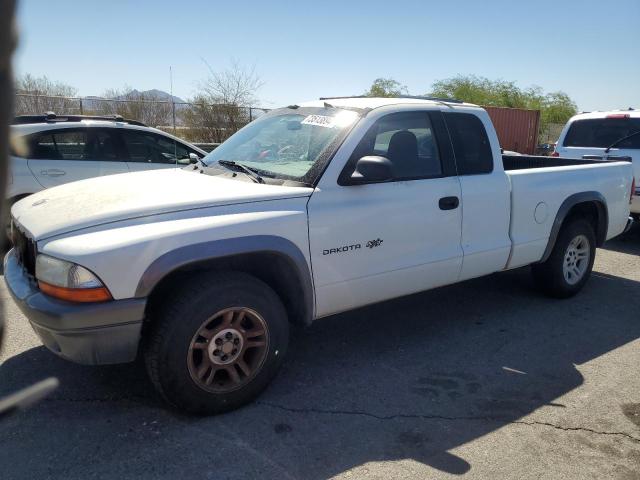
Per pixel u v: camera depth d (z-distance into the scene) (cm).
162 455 286
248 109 1956
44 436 300
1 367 378
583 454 298
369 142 384
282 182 365
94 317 281
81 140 695
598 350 434
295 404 341
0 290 90
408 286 408
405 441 305
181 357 303
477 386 371
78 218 304
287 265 344
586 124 890
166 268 292
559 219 511
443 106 442
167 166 749
